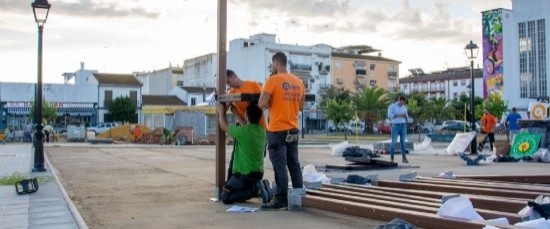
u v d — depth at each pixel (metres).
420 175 9.98
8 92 60.19
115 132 36.75
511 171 11.02
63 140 38.72
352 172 11.05
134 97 71.25
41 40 13.54
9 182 10.05
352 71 82.88
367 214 5.55
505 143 15.34
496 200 5.63
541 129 15.02
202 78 86.88
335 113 51.34
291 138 6.54
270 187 6.87
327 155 18.06
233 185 6.95
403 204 5.55
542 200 5.21
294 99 6.64
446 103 66.25
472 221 4.48
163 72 97.25
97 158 17.38
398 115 13.69
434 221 4.74
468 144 17.62
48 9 13.55
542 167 12.20
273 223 5.56
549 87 75.31
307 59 77.75
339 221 5.58
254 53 75.81
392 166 12.02
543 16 76.19
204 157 17.42
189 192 8.23
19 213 6.70
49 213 6.69
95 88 68.06
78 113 66.31
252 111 6.93
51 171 12.57
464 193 6.72
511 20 79.62
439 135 36.44
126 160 16.19
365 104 57.56
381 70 86.25
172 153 20.36
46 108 56.12
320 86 78.50
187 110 35.91
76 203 7.26
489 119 19.66
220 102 7.16
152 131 34.44
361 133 52.31
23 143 36.19
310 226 5.36
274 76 6.55
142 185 9.26
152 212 6.40
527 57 78.12
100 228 5.50
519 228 4.15
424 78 110.88
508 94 78.69
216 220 5.80
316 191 6.84
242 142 6.94
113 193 8.23
